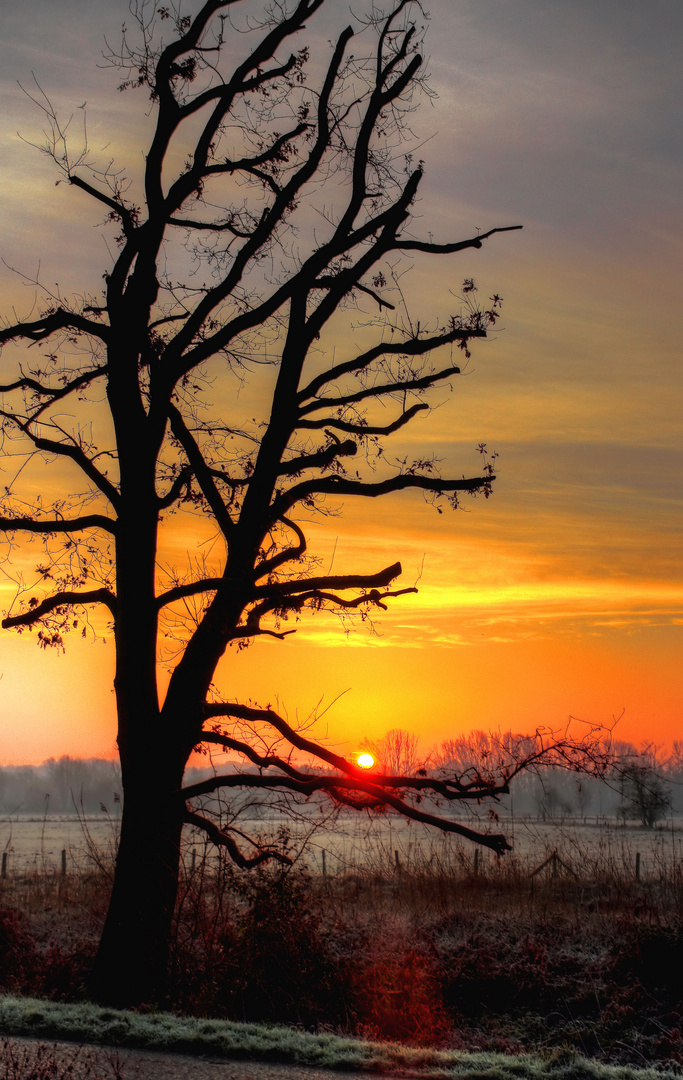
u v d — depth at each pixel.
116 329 13.92
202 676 13.24
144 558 13.62
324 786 12.84
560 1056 8.55
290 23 14.23
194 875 13.71
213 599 13.52
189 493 15.09
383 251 14.17
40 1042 7.50
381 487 13.60
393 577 13.13
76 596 13.78
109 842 18.58
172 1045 7.64
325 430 14.82
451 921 16.58
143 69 14.51
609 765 12.64
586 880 20.73
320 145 14.42
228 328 14.04
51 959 13.08
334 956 13.20
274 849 12.80
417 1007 12.07
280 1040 7.96
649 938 13.72
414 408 14.29
